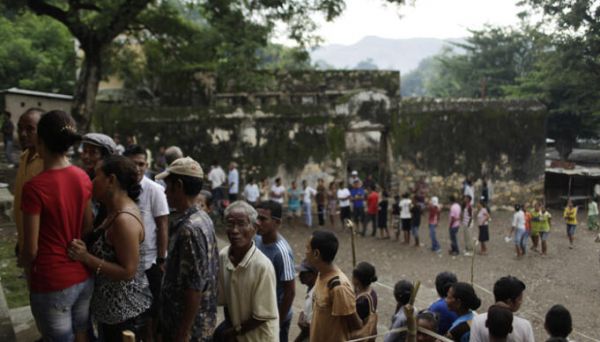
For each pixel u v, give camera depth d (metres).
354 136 29.41
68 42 27.20
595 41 22.67
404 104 19.53
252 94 20.44
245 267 3.45
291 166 18.42
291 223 17.34
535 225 14.18
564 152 29.97
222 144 17.91
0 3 14.61
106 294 3.34
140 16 17.58
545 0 23.34
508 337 4.14
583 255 14.13
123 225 3.13
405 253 14.42
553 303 10.66
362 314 4.36
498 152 20.16
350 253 14.30
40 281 3.08
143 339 3.60
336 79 20.67
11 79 25.67
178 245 3.12
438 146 19.72
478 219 14.38
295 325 6.68
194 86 20.48
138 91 21.02
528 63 36.75
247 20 16.52
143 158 4.24
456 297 4.63
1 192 9.43
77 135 3.20
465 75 39.88
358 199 16.34
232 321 3.54
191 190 3.21
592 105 25.45
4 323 4.22
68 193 3.13
